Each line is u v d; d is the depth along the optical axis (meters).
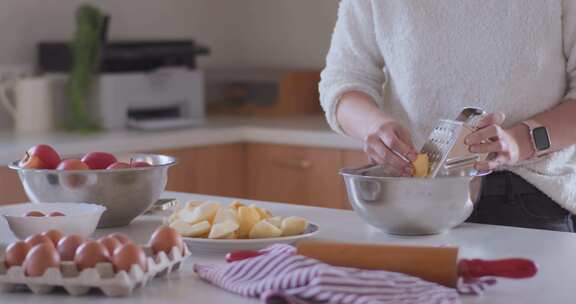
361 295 1.08
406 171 1.54
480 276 1.15
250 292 1.14
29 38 3.61
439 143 1.52
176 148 3.24
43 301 1.16
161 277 1.26
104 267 1.17
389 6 1.81
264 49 4.16
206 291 1.19
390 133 1.56
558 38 1.74
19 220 1.44
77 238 1.21
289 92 3.78
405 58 1.80
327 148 3.16
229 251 1.42
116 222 1.65
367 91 1.83
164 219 1.57
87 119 3.40
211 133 3.31
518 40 1.73
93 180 1.59
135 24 3.91
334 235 1.53
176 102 3.63
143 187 1.62
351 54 1.88
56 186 1.61
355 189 1.51
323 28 3.92
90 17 3.45
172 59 3.63
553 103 1.77
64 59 3.51
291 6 4.04
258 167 3.41
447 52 1.77
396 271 1.16
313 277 1.09
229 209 1.48
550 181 1.74
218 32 4.21
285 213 1.75
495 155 1.54
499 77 1.75
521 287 1.19
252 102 3.91
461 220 1.52
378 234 1.53
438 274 1.15
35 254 1.18
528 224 1.77
